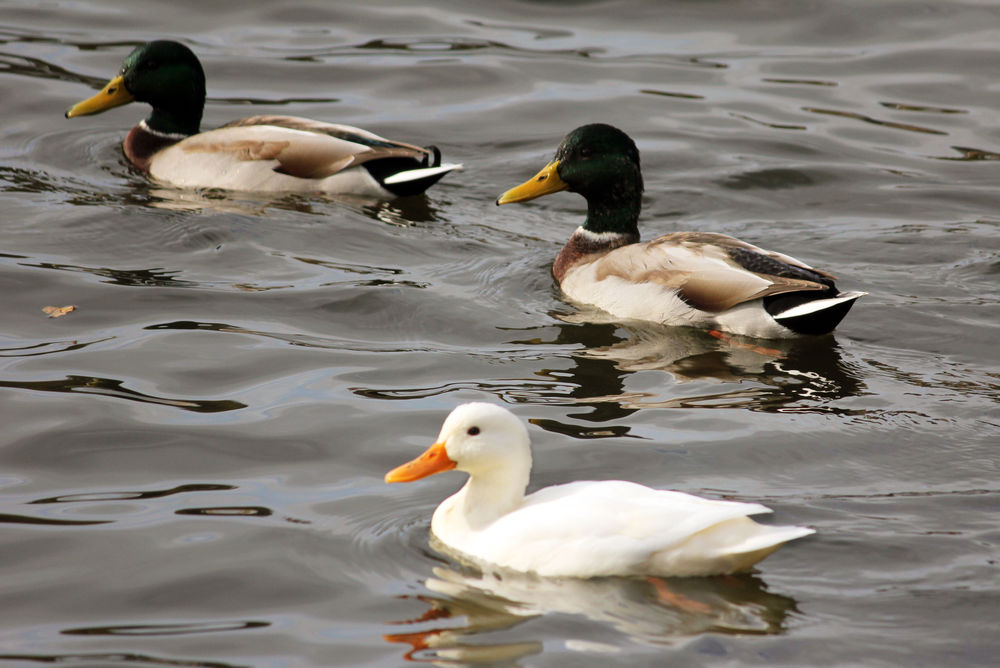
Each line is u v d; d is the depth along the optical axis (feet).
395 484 33.73
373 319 45.29
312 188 58.23
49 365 40.55
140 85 61.31
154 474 34.19
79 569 29.45
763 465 34.81
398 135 66.28
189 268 49.16
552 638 26.14
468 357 42.34
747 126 67.72
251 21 80.79
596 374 41.32
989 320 46.16
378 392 39.37
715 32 80.64
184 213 54.70
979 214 57.26
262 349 42.27
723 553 27.40
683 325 45.78
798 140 65.98
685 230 55.83
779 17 82.38
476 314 46.19
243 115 68.03
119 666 25.63
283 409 37.99
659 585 27.99
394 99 71.05
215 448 35.60
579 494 29.35
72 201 55.67
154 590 28.60
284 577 29.04
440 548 30.14
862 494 32.94
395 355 42.32
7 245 50.37
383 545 30.37
